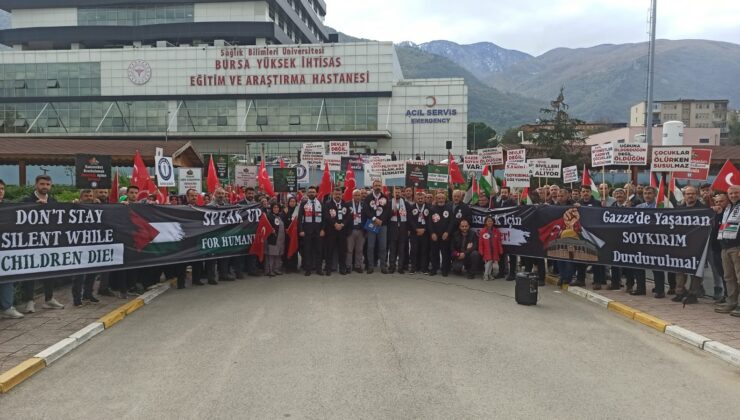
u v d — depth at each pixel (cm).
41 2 6325
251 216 1248
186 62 5606
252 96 5575
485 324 820
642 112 11675
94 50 5659
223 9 6188
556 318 870
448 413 497
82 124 5688
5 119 5706
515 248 1212
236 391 554
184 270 1132
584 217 1098
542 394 544
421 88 5466
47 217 869
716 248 955
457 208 1277
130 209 1001
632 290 1041
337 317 859
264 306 945
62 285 1085
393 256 1323
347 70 5500
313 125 5550
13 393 561
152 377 600
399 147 5519
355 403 520
